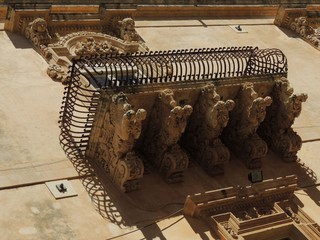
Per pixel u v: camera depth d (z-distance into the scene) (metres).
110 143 18.19
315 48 30.59
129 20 26.09
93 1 27.86
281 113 20.81
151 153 19.31
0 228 15.64
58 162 18.45
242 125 20.27
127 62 18.72
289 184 19.08
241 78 19.98
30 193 17.08
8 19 24.80
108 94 17.78
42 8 24.95
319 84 27.16
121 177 17.88
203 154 19.70
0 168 17.69
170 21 29.45
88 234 16.22
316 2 34.00
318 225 18.14
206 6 30.73
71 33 25.52
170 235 16.78
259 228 17.52
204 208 17.55
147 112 18.84
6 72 22.25
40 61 23.44
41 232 15.86
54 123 20.09
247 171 20.23
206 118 19.19
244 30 30.55
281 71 21.06
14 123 19.67
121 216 17.12
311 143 22.69
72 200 17.22
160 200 18.06
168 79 19.30
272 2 32.97
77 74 18.95
